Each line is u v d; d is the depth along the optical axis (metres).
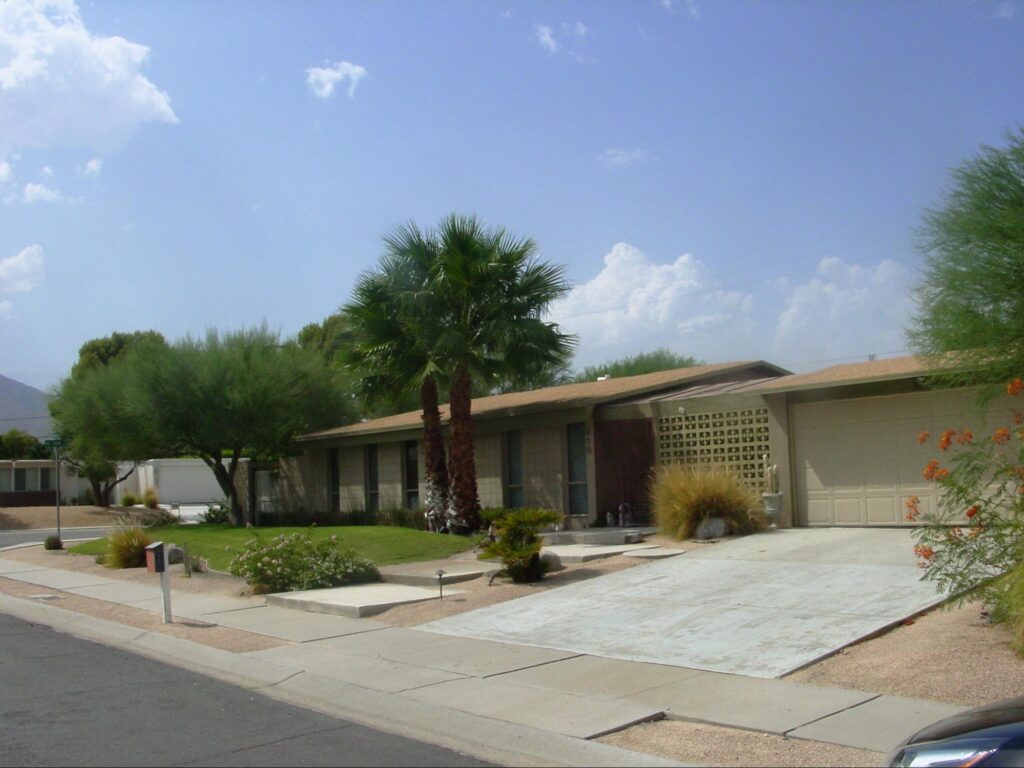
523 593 13.92
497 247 22.02
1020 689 7.86
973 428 16.22
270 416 30.34
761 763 6.77
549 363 22.58
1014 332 13.08
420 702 8.85
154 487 53.72
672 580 13.80
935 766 5.44
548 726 7.91
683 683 9.00
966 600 10.30
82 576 20.11
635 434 21.22
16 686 10.13
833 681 8.70
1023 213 13.07
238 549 17.88
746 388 19.50
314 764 7.22
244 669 10.70
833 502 17.88
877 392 17.36
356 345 23.27
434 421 23.34
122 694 9.70
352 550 17.25
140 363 30.31
